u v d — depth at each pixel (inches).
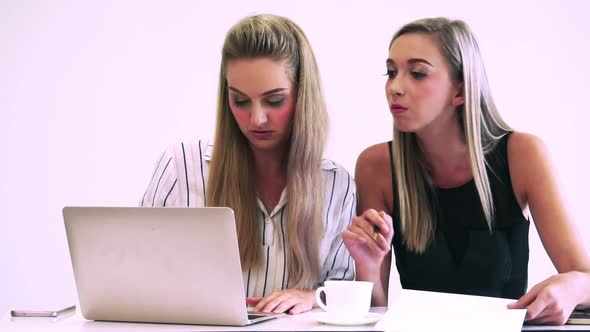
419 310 56.8
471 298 59.0
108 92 122.5
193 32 122.1
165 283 57.2
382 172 80.7
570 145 120.5
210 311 56.7
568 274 61.0
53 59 123.1
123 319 59.6
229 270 55.4
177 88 121.8
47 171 122.7
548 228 73.9
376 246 66.2
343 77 120.2
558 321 57.9
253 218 74.5
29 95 123.2
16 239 122.5
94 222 57.7
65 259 122.5
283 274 73.5
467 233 77.8
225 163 75.0
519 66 120.9
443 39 73.4
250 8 121.8
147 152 122.1
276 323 57.6
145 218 56.4
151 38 122.4
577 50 120.8
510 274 77.4
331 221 76.2
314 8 120.9
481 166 75.6
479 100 75.2
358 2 120.5
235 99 70.8
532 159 75.9
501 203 77.3
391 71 74.9
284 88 70.7
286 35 71.7
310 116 72.9
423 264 78.7
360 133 119.6
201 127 121.6
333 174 77.1
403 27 75.1
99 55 122.6
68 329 56.2
